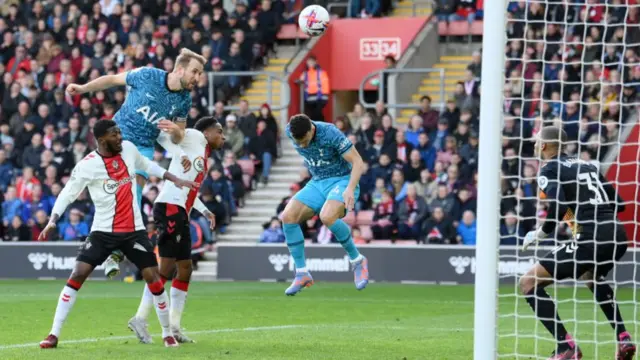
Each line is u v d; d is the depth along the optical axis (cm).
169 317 1595
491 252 1239
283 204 3291
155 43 3850
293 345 1600
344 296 2658
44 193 3431
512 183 3050
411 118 3412
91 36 3959
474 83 3431
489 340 1238
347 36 4053
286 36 4084
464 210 3105
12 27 4084
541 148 1445
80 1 4088
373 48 4012
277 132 3612
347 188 1566
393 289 2866
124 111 1611
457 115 3369
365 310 2303
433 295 2688
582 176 1427
